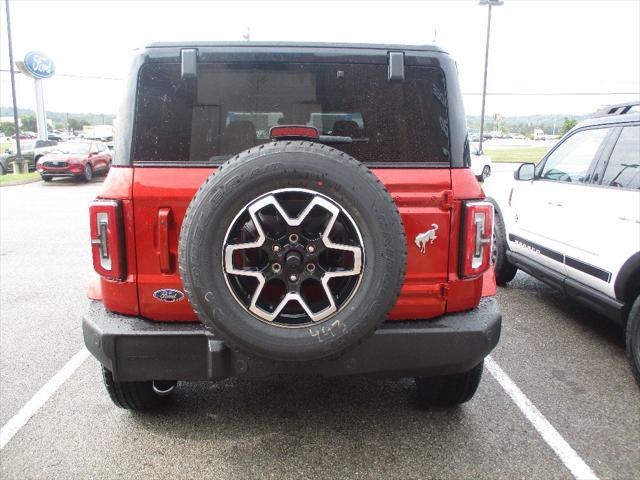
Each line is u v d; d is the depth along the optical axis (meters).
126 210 2.59
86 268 7.26
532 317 5.22
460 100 2.75
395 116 2.73
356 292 2.34
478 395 3.64
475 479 2.74
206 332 2.58
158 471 2.81
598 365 4.12
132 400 3.21
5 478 2.75
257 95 2.71
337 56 2.70
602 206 4.31
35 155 25.27
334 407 3.48
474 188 2.72
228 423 3.28
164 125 2.65
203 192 2.28
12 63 22.84
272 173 2.25
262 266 2.41
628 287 4.04
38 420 3.32
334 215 2.29
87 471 2.81
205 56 2.65
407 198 2.65
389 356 2.64
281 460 2.90
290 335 2.33
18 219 11.53
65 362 4.22
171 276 2.63
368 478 2.75
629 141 4.30
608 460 2.90
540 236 5.28
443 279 2.73
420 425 3.26
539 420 3.31
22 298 5.91
